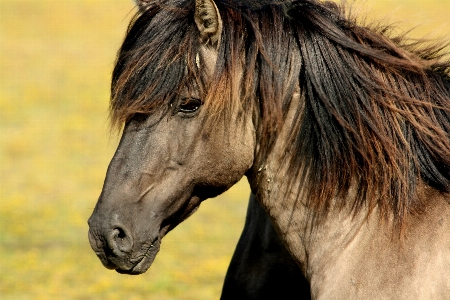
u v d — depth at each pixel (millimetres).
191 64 8812
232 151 9188
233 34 9016
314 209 9469
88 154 43812
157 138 8984
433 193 9344
